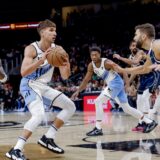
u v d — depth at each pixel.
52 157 4.80
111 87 6.81
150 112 7.50
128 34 21.22
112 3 23.08
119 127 8.27
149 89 7.39
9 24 22.00
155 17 21.31
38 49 4.72
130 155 4.87
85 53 20.62
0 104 16.86
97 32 22.39
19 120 11.00
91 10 23.59
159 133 7.12
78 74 17.84
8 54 22.27
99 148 5.45
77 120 10.38
